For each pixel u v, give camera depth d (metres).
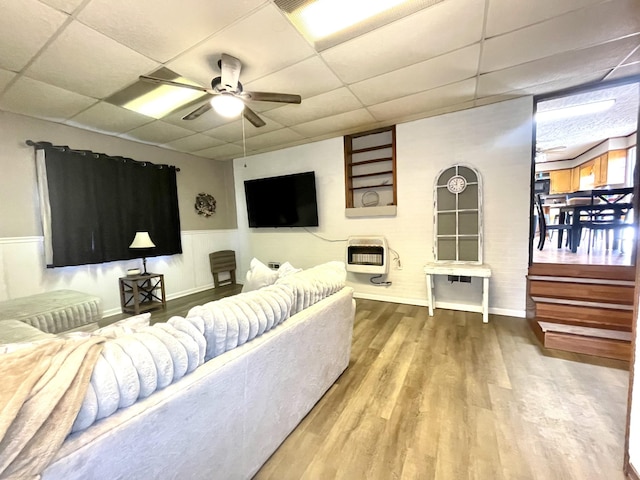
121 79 2.35
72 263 3.30
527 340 2.60
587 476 1.25
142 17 1.65
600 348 2.28
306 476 1.31
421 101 3.01
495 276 3.28
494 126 3.15
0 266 2.89
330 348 1.92
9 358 0.74
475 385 1.95
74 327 2.45
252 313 1.29
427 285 3.48
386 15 1.72
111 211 3.67
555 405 1.72
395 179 3.76
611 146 5.37
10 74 2.21
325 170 4.35
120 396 0.79
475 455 1.39
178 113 3.07
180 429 0.93
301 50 2.05
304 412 1.67
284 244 4.97
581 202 4.74
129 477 0.79
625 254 3.88
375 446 1.47
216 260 5.14
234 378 1.14
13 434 0.57
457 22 1.80
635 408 1.20
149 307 3.86
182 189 4.69
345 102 2.98
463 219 3.37
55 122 3.23
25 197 3.04
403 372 2.15
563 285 2.66
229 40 1.91
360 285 4.23
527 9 1.69
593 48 2.11
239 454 1.21
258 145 4.47
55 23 1.67
